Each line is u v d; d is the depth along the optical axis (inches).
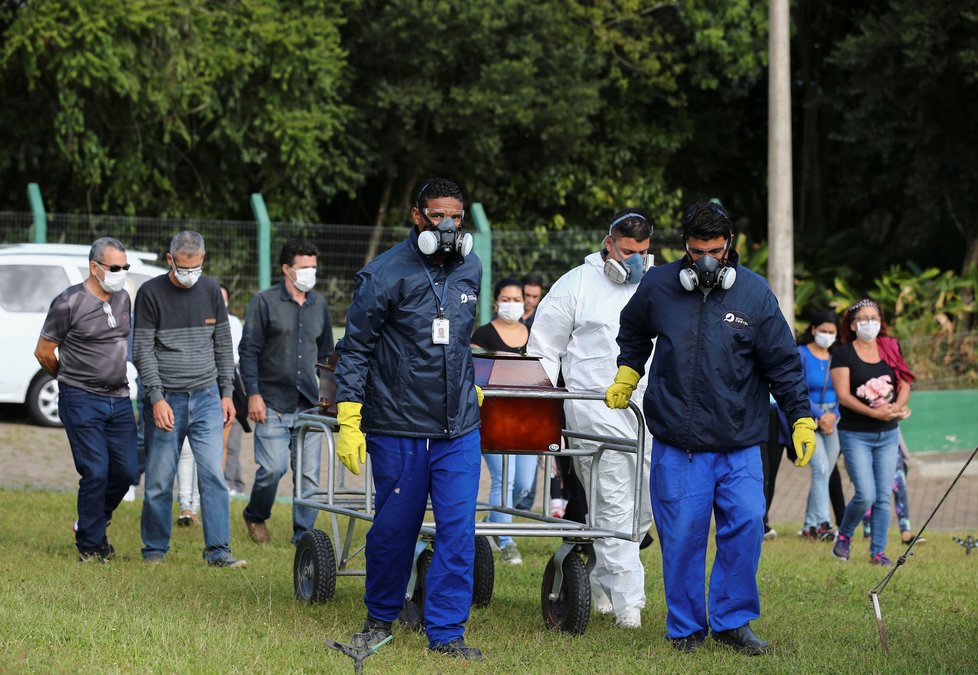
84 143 2057.1
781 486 1461.6
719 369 579.8
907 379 931.3
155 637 537.3
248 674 487.5
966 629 653.3
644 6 2736.2
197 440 795.4
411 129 2497.5
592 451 627.5
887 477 927.7
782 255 1440.7
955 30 2134.6
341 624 611.5
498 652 563.5
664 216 2797.7
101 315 779.4
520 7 2415.1
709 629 617.9
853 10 2706.7
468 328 553.3
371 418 549.0
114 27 1973.4
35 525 917.2
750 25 2630.4
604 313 676.7
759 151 3061.0
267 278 1600.6
